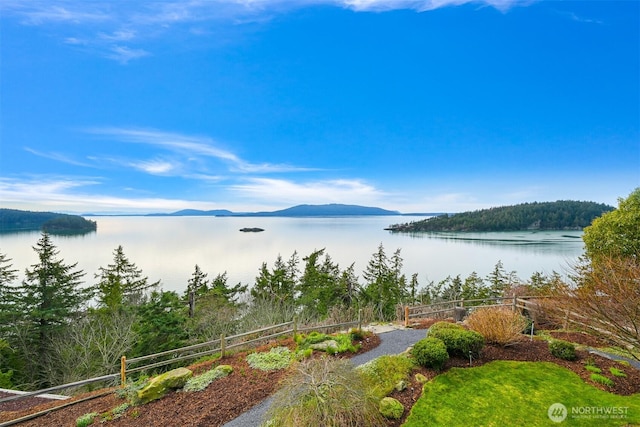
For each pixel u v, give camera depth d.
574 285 8.55
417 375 7.54
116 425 6.34
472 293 33.81
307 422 5.15
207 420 6.43
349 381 5.80
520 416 6.01
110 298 24.14
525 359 8.41
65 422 6.66
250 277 48.28
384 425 5.73
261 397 7.23
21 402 9.70
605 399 6.50
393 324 13.46
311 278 32.66
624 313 6.74
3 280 22.81
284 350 9.86
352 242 99.81
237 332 19.94
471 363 8.20
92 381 7.68
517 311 11.95
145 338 17.58
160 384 7.38
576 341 9.96
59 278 23.48
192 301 23.72
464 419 5.96
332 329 13.67
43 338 21.06
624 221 12.89
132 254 74.75
